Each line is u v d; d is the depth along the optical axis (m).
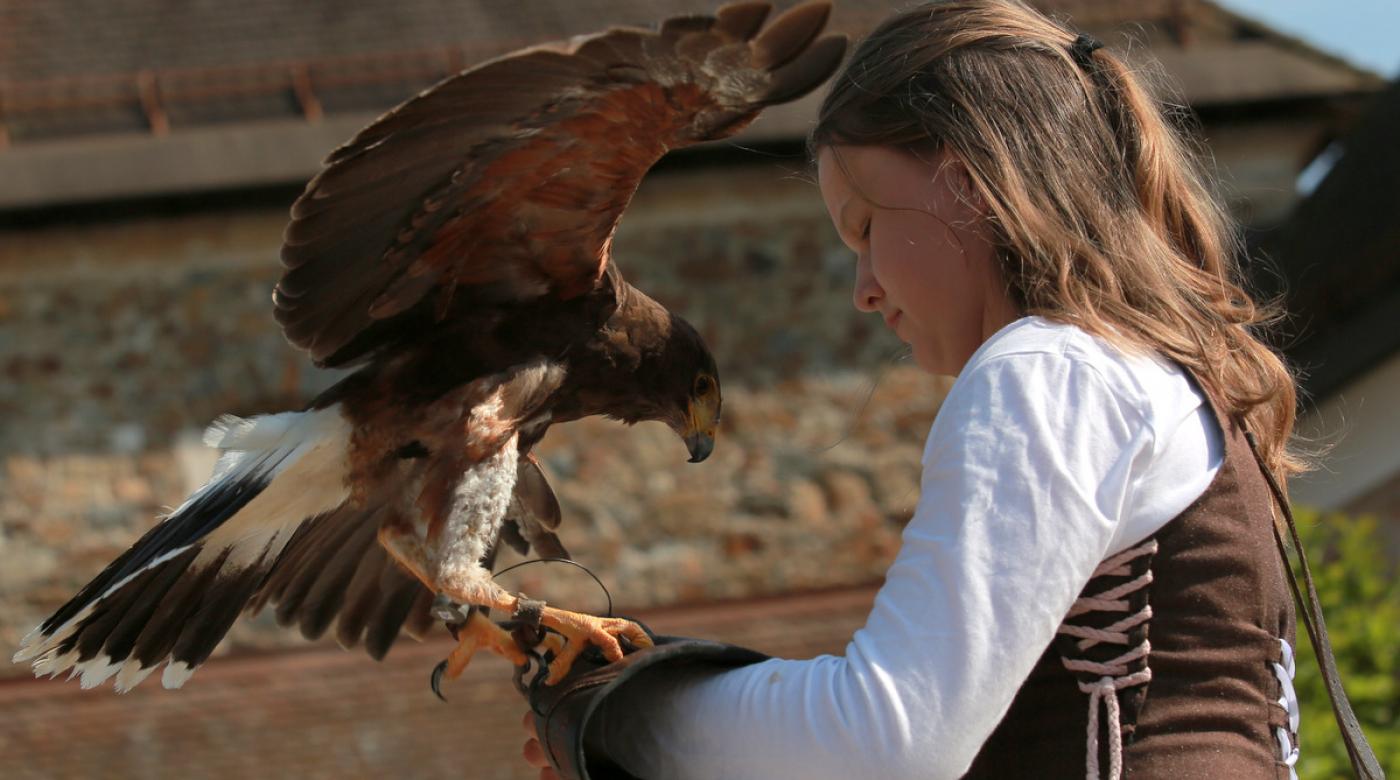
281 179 8.61
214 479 2.99
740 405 9.16
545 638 2.30
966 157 1.82
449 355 2.98
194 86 9.12
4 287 8.77
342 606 3.04
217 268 8.88
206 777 8.41
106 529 8.59
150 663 2.88
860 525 9.08
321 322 2.91
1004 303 1.84
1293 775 1.71
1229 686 1.65
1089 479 1.59
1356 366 7.92
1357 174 8.73
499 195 2.73
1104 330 1.70
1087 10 9.58
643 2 9.84
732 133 2.52
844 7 9.43
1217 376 1.77
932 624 1.56
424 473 2.92
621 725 1.85
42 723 8.40
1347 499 8.36
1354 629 5.77
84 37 9.44
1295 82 9.14
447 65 9.35
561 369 3.07
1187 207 1.96
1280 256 8.98
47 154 8.60
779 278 9.27
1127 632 1.64
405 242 2.79
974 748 1.54
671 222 9.27
